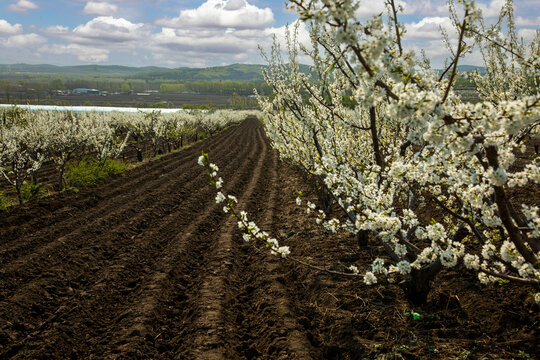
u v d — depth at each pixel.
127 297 5.70
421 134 2.77
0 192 10.16
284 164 18.17
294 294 5.57
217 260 6.92
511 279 3.10
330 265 6.17
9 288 5.73
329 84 6.20
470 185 3.16
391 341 4.02
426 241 6.43
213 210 10.46
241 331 4.76
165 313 5.20
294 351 4.03
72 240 7.70
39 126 14.30
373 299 4.93
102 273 6.33
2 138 12.23
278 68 6.91
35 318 4.99
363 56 2.29
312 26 4.84
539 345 3.56
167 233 8.57
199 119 38.38
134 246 7.51
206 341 4.33
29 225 8.92
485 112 2.20
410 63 2.41
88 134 15.01
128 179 14.90
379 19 2.32
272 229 8.69
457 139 2.39
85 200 11.17
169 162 19.62
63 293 5.72
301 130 7.34
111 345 4.39
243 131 47.06
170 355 4.30
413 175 3.44
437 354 3.69
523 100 2.06
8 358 4.17
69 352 4.36
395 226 3.33
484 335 3.93
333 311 4.81
